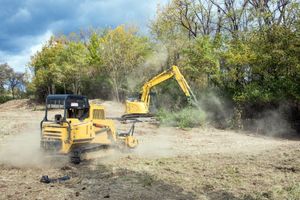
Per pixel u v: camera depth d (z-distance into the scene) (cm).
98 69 5331
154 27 3475
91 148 1148
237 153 1358
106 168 1062
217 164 1133
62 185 872
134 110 2017
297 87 2105
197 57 2595
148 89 2208
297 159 1207
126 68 4688
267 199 777
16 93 8550
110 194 795
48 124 1125
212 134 2011
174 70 2192
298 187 860
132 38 4781
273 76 2212
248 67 2412
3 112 4075
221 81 2583
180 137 1862
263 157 1257
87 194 795
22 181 914
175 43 3306
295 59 2048
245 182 911
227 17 2936
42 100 5919
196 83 2745
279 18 2511
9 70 8562
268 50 2202
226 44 2555
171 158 1235
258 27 2433
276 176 973
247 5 2842
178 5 3275
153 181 910
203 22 3241
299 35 2127
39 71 5478
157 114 2369
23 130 2175
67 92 5872
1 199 756
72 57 5138
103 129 1203
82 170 1038
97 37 5478
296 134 2133
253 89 2231
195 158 1239
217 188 857
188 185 879
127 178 940
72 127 1093
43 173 1005
